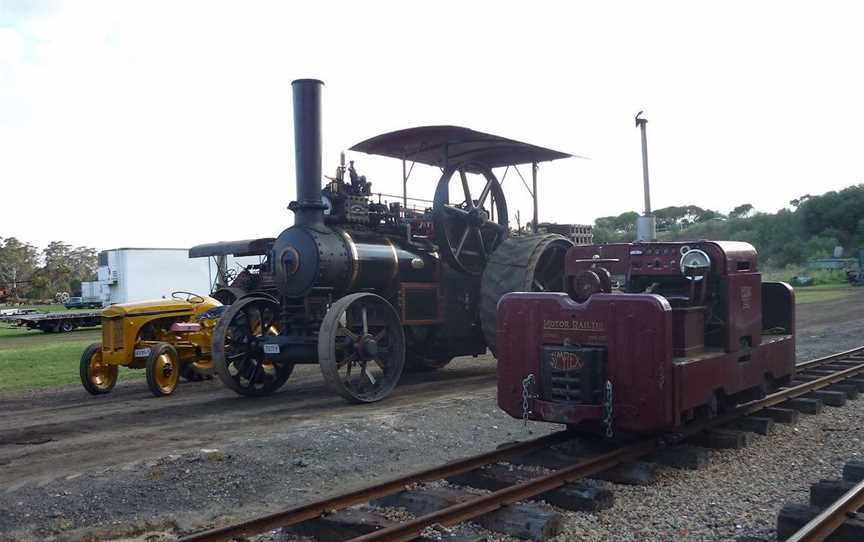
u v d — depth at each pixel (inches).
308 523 189.3
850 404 352.8
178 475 247.0
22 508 220.4
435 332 504.4
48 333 1221.7
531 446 252.5
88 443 307.1
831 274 2206.0
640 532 185.6
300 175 422.9
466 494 203.9
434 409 352.5
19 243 3627.0
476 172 520.4
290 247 418.0
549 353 237.6
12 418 385.7
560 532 185.5
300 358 412.2
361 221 448.5
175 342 504.7
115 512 219.6
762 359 295.1
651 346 220.4
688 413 248.7
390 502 204.2
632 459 237.6
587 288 256.4
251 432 314.3
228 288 663.8
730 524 189.9
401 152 505.0
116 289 1551.4
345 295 432.5
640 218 417.1
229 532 175.0
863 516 175.2
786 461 250.5
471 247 510.3
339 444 284.2
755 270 293.0
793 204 3184.1
